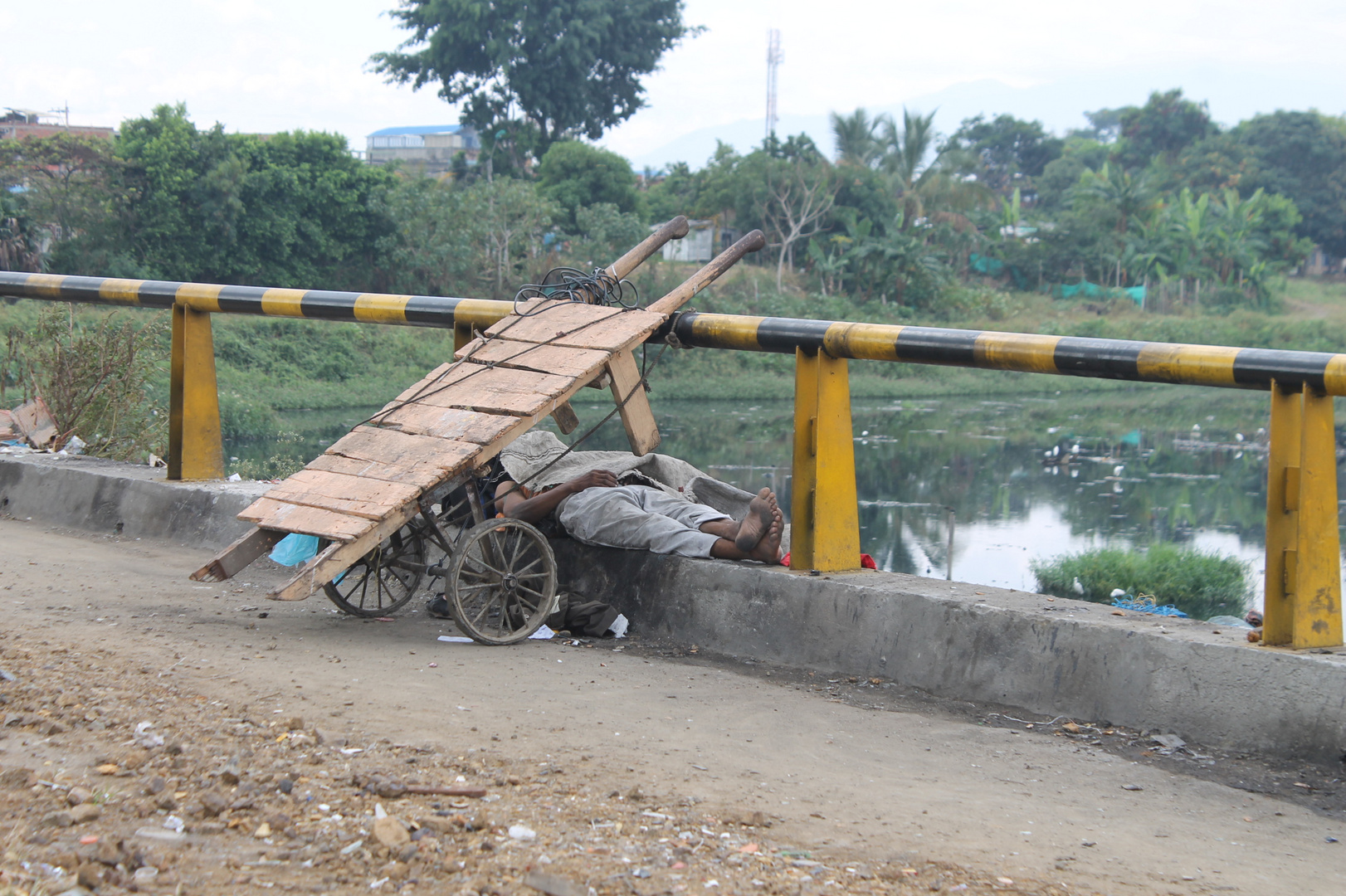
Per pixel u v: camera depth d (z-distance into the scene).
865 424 40.06
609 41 60.47
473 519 5.13
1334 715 3.37
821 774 3.22
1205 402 50.09
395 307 5.80
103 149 40.00
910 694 4.14
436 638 4.61
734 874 2.40
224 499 6.25
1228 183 77.06
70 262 38.53
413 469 4.34
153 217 39.88
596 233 48.66
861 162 60.50
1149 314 62.34
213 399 6.70
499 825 2.56
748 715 3.78
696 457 30.73
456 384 4.85
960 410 45.53
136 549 6.18
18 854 2.18
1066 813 3.03
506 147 59.66
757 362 50.34
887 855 2.60
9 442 8.47
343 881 2.23
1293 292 73.19
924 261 57.84
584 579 5.13
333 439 30.36
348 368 39.09
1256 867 2.71
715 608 4.73
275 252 42.41
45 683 3.32
